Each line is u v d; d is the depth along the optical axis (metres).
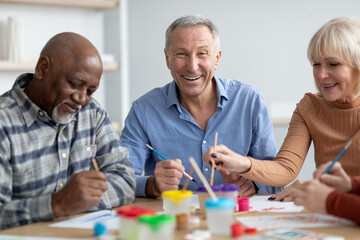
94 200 1.42
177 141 2.09
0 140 1.55
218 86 2.07
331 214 1.32
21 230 1.31
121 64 3.61
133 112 2.17
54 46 1.56
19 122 1.61
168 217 1.12
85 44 1.57
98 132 1.80
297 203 1.38
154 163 2.19
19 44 3.29
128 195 1.69
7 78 3.39
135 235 1.14
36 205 1.41
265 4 3.82
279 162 1.89
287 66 3.84
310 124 1.94
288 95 3.85
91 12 3.63
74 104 1.58
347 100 1.84
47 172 1.64
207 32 1.97
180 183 2.07
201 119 2.10
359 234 1.22
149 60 4.02
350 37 1.74
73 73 1.53
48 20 3.49
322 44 1.77
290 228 1.26
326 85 1.80
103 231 1.23
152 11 3.98
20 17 3.39
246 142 2.08
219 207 1.20
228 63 3.90
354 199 1.29
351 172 1.82
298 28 3.81
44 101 1.61
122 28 3.60
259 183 1.93
